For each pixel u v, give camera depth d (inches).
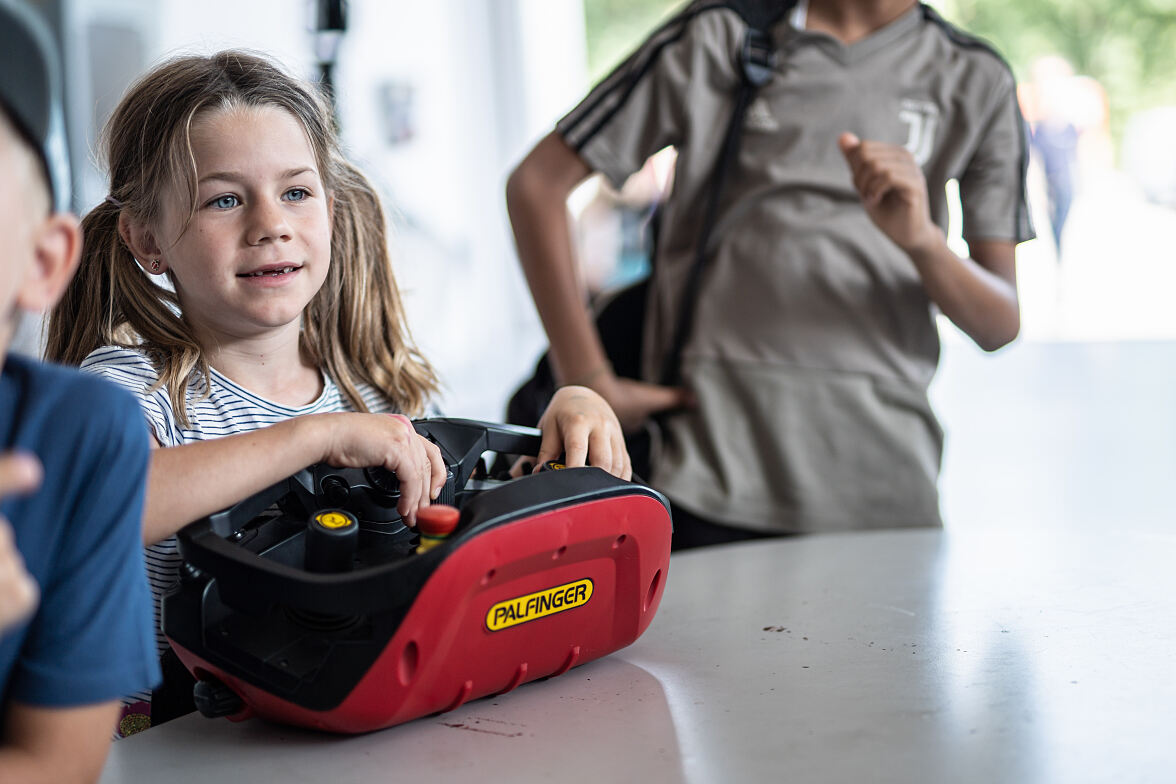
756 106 52.0
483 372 172.1
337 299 41.3
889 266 52.2
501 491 26.9
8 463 14.4
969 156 52.7
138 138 35.1
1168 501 113.4
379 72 156.3
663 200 57.0
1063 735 24.8
